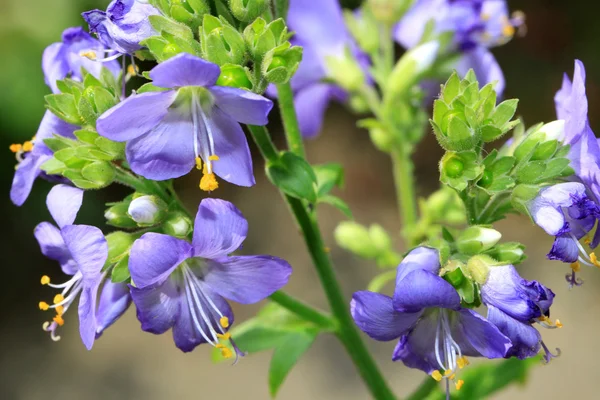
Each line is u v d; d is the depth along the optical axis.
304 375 0.59
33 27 0.58
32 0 0.58
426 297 0.25
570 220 0.26
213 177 0.26
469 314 0.25
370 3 0.33
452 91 0.27
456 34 0.32
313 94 0.34
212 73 0.25
